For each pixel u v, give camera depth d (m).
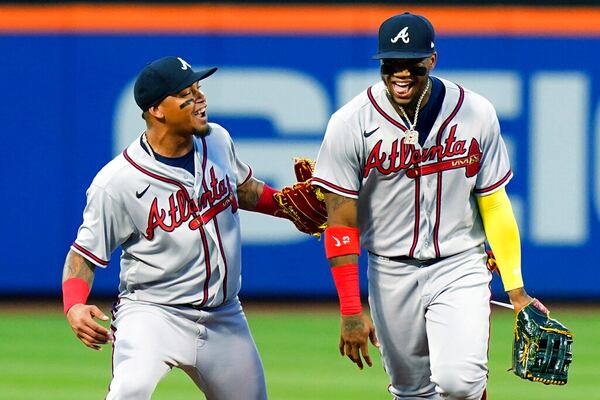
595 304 45.53
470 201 21.20
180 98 19.48
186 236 19.92
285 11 44.78
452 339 20.56
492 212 21.06
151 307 20.22
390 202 21.05
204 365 20.52
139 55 45.25
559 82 44.75
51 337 40.38
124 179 19.80
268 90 44.94
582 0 44.47
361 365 20.84
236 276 20.59
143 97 19.66
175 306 20.25
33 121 45.66
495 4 44.62
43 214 45.94
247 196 21.95
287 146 44.94
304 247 45.97
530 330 20.52
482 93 44.84
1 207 45.97
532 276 45.12
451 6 44.69
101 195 19.84
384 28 19.91
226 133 21.12
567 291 45.22
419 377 22.44
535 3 44.50
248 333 20.97
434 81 20.78
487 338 20.67
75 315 19.03
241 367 20.77
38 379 32.94
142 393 19.23
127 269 20.44
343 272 20.67
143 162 19.83
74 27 45.28
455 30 44.78
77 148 45.59
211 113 45.03
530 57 44.72
